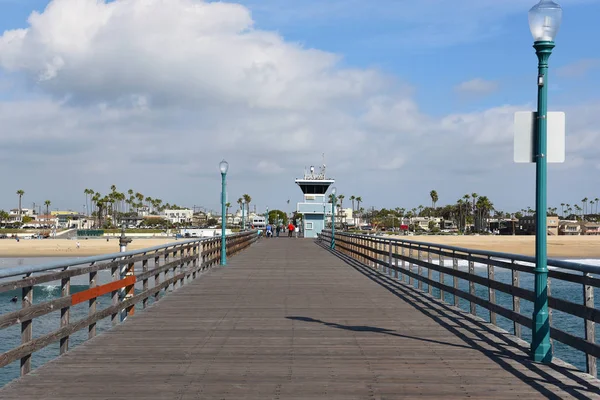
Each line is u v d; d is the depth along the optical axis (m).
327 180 58.31
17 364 17.92
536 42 6.98
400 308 11.61
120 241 11.49
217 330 9.19
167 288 14.08
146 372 6.58
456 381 6.23
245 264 23.33
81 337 20.41
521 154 7.04
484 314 22.88
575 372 6.57
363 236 25.44
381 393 5.80
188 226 182.25
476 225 167.38
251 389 5.93
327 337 8.65
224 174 22.66
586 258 63.34
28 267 6.05
